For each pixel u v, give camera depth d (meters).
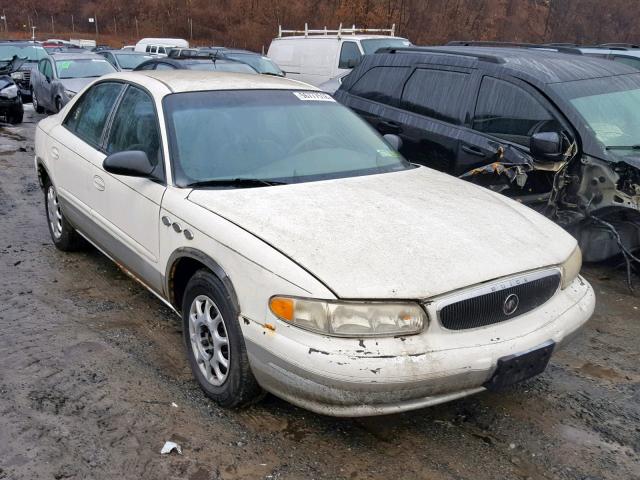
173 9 57.09
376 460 3.12
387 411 2.88
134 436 3.24
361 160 4.32
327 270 2.94
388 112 6.95
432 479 3.00
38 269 5.50
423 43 38.38
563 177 5.41
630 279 5.45
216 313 3.45
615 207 5.20
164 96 4.23
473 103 6.14
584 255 5.57
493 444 3.28
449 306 2.93
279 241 3.13
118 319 4.59
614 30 44.19
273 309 2.97
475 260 3.13
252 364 3.12
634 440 3.34
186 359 4.05
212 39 52.81
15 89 14.25
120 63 19.39
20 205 7.61
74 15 63.38
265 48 46.62
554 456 3.20
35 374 3.79
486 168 5.86
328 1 44.38
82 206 4.97
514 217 3.71
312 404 2.94
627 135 5.46
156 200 3.86
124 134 4.50
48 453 3.09
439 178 4.30
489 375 2.98
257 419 3.41
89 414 3.41
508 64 6.03
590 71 6.02
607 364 4.17
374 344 2.83
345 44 14.84
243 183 3.79
